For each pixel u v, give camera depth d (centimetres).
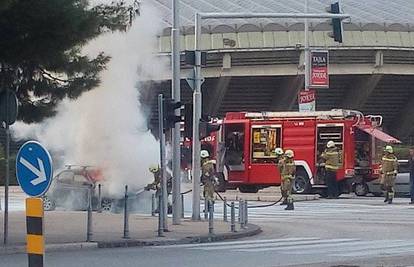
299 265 1689
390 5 7325
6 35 2055
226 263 1745
